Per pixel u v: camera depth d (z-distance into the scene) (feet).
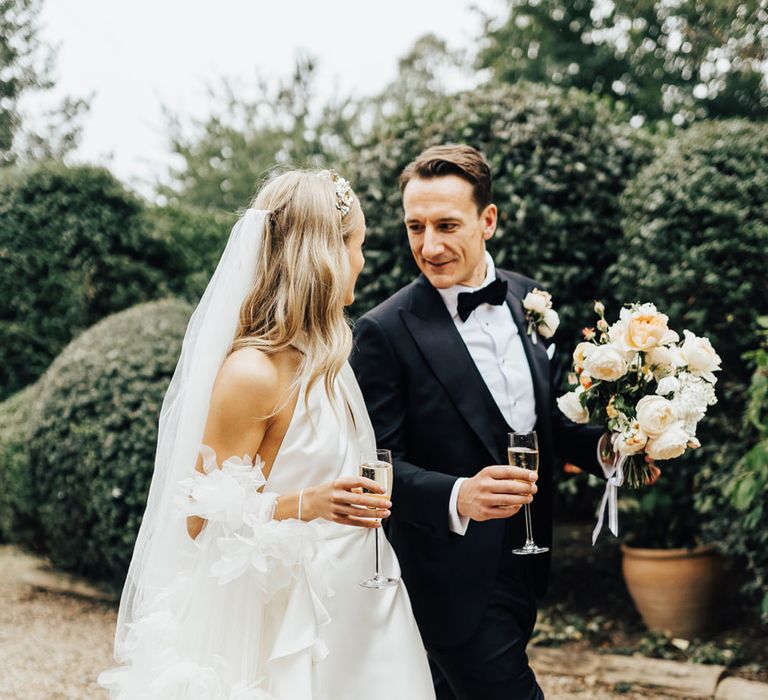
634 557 14.52
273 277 6.56
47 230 25.91
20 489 18.53
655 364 7.55
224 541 6.03
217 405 6.20
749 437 13.55
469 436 7.90
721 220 13.56
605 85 52.39
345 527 6.75
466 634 7.70
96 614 17.19
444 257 8.09
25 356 25.71
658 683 12.66
